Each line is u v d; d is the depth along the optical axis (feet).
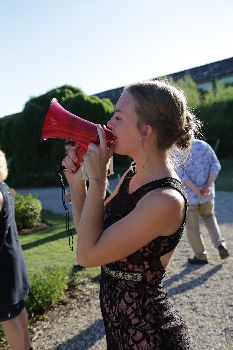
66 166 6.52
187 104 5.81
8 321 10.21
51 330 13.78
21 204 33.45
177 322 5.66
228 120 64.39
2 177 10.59
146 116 5.44
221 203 33.96
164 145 5.55
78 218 6.48
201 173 17.83
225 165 58.80
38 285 15.51
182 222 5.49
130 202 5.55
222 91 68.23
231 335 12.18
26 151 69.10
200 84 92.58
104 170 5.58
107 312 5.75
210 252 20.34
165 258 5.65
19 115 69.26
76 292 16.65
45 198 52.37
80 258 5.43
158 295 5.61
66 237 27.73
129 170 6.24
